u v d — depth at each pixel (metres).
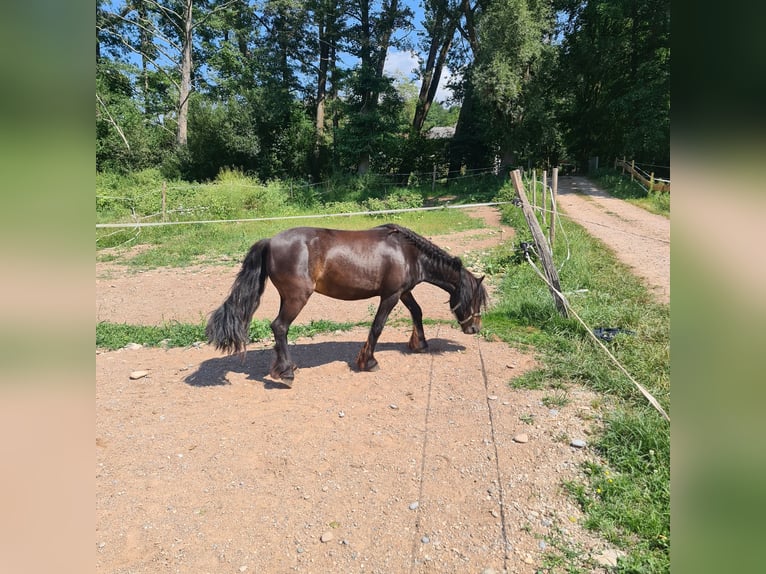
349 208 18.30
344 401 4.32
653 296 6.70
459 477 3.20
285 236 4.42
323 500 3.04
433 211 17.77
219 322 4.24
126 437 3.80
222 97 28.55
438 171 28.34
